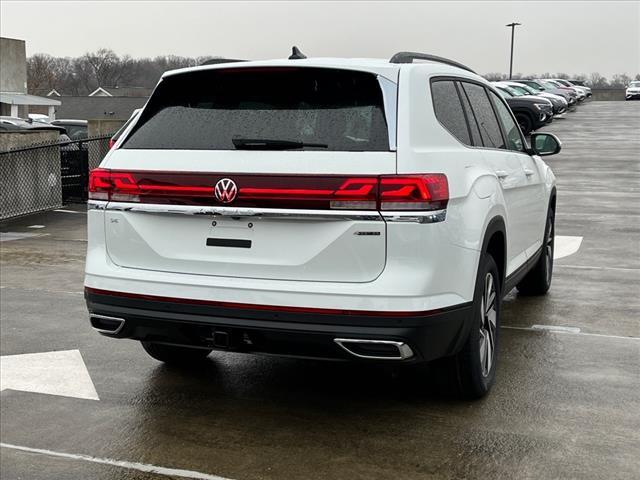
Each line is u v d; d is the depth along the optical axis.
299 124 4.14
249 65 4.32
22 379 5.40
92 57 126.81
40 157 15.26
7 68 41.12
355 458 4.05
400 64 4.32
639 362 5.56
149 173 4.30
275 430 4.44
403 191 3.86
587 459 3.99
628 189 16.91
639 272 8.82
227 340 4.18
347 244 3.92
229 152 4.16
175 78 4.53
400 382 5.17
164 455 4.17
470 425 4.44
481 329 4.72
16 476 3.98
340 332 3.92
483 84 5.69
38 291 8.22
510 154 5.75
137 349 6.09
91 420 4.68
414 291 3.88
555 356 5.70
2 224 13.77
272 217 4.02
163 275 4.30
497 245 5.10
